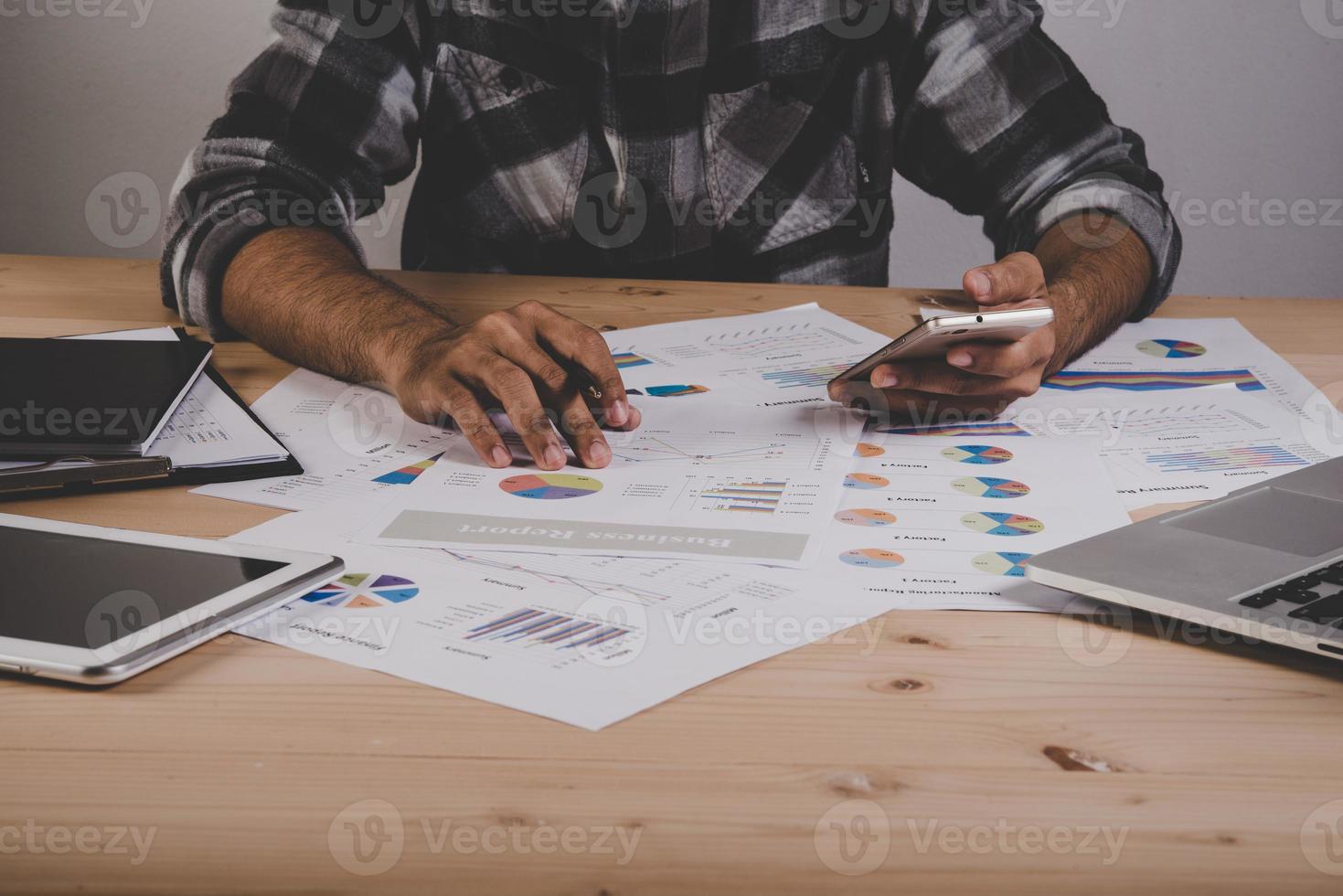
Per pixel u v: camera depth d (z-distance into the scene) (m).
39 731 0.42
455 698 0.44
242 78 1.12
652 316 1.02
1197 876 0.35
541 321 0.77
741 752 0.41
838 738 0.42
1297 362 0.90
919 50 1.33
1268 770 0.40
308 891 0.34
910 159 1.38
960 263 2.28
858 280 1.42
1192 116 2.16
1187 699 0.44
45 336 0.93
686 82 1.30
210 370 0.84
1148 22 2.10
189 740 0.41
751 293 1.10
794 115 1.34
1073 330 0.87
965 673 0.46
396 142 1.22
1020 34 1.28
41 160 2.26
